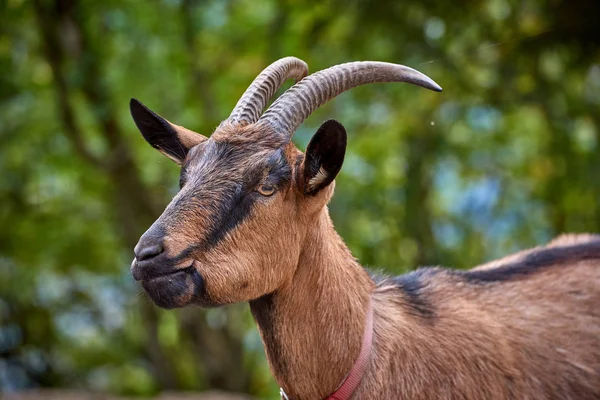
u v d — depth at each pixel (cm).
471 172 3300
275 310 895
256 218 843
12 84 2969
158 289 808
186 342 3800
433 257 2775
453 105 2672
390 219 2930
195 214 823
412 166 2716
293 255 875
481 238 3216
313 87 921
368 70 959
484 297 1021
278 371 912
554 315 1024
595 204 2545
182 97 2938
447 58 2341
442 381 923
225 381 3278
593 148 2481
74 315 4125
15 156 3100
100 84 2781
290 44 2661
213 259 823
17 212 3516
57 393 2617
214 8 2834
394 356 917
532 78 2370
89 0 2834
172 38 2838
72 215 3534
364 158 3058
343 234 2828
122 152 2942
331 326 899
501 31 2311
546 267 1089
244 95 945
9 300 3903
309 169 854
